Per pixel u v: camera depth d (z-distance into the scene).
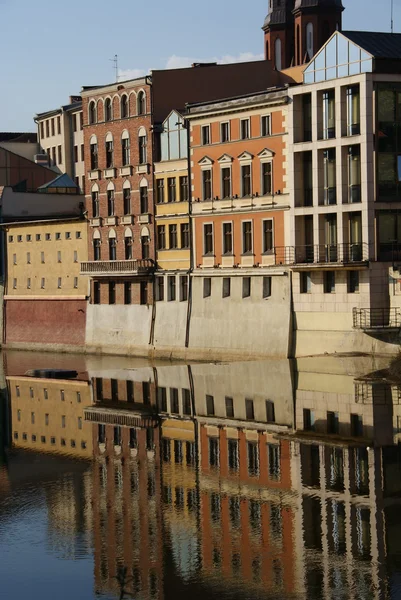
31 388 96.75
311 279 95.50
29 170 161.50
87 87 128.12
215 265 106.25
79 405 85.69
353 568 44.75
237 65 118.00
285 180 97.94
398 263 91.56
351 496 53.59
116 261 118.00
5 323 139.12
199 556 47.28
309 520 50.47
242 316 102.50
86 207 126.12
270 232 100.19
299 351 96.81
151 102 114.56
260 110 100.19
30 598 44.00
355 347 92.12
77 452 68.31
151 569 46.28
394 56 91.31
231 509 53.12
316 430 67.94
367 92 90.12
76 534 51.22
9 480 61.91
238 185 103.31
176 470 61.47
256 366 96.69
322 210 94.25
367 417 70.25
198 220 108.38
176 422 75.12
